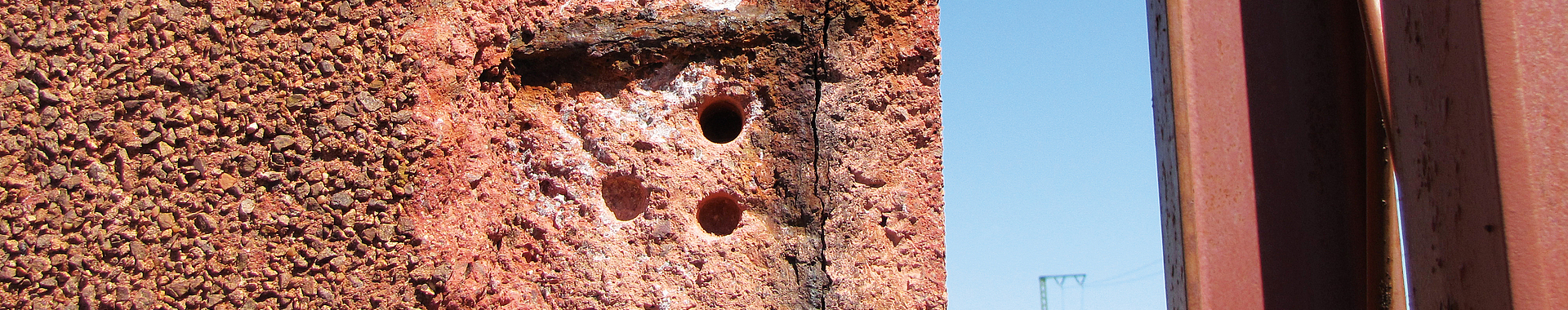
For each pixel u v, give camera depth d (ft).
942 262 2.09
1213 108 1.82
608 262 2.07
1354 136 1.83
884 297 2.06
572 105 2.15
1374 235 1.77
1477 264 1.54
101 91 2.00
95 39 2.03
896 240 2.09
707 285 2.06
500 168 2.10
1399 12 1.67
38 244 1.94
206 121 2.00
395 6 2.07
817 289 2.06
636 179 2.10
